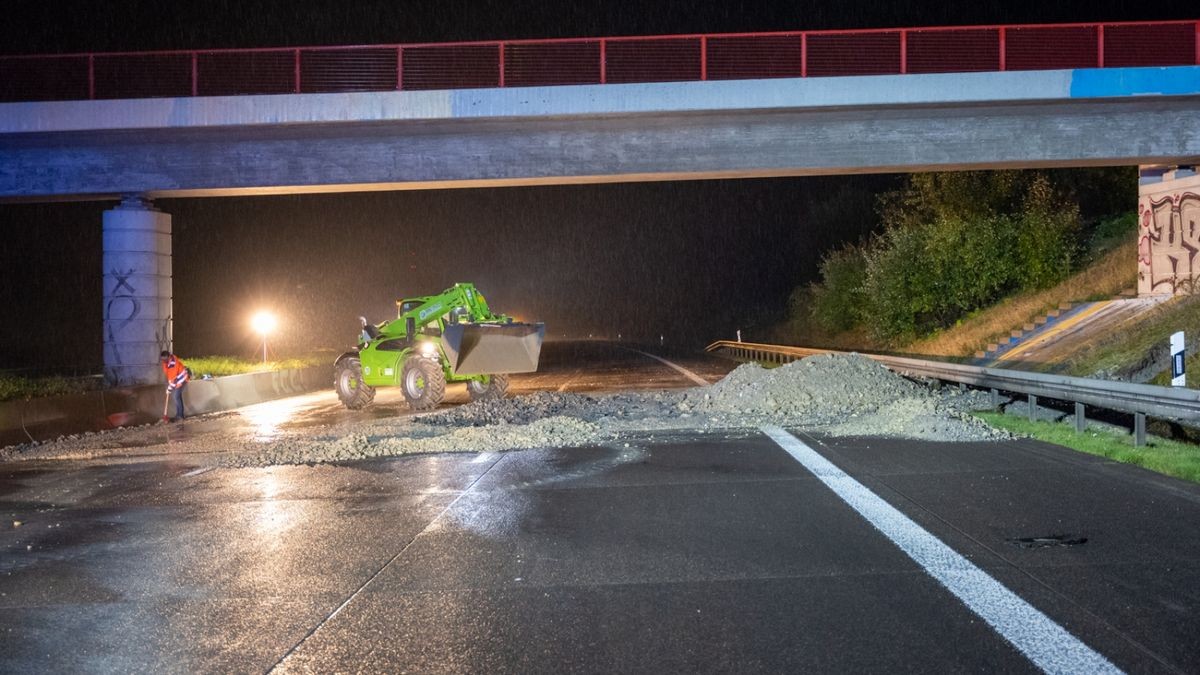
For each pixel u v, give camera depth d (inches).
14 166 920.9
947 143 881.5
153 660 212.4
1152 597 241.0
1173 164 921.5
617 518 351.3
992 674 192.4
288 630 230.7
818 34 890.7
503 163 906.1
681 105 857.5
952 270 1381.6
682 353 2292.1
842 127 888.3
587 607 243.0
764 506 366.0
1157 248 1004.6
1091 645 207.5
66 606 254.5
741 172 900.0
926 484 405.1
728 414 701.9
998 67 877.8
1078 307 1113.4
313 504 394.6
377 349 900.0
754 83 854.5
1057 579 258.2
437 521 354.3
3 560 307.9
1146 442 508.7
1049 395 598.9
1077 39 872.3
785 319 2497.5
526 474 459.2
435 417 744.3
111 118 875.4
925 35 884.0
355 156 912.9
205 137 908.0
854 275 1766.7
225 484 452.8
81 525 363.6
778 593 251.0
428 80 905.5
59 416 713.0
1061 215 1306.6
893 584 256.8
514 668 202.1
